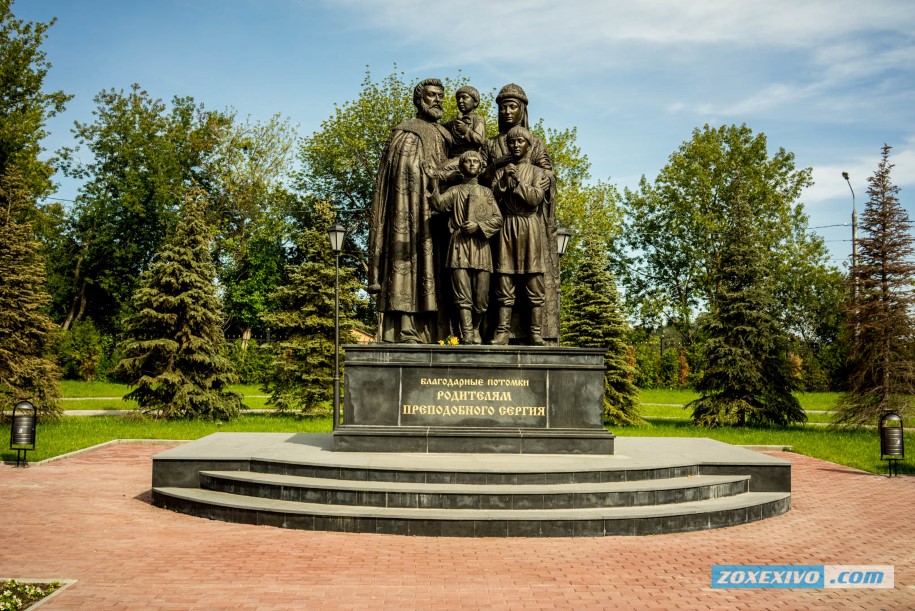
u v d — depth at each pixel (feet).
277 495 33.01
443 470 32.94
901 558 27.73
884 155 93.91
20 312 79.25
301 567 25.21
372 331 121.80
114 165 173.37
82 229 173.37
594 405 38.73
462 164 40.16
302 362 95.66
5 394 77.87
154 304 85.71
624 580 24.21
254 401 121.29
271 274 171.63
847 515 36.29
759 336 95.25
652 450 41.78
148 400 85.76
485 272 40.01
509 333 41.06
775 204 147.43
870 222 93.86
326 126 147.84
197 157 175.32
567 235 56.44
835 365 167.73
